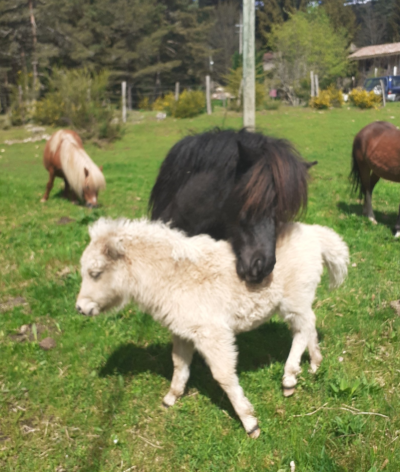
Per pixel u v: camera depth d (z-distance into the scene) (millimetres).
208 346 3480
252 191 3605
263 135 4258
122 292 3713
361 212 9453
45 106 25188
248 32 9992
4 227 8516
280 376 4156
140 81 45219
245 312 3641
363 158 8984
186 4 51625
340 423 3508
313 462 3229
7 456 3436
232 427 3664
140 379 4211
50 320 5172
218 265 3602
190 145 4383
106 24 41969
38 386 4070
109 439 3572
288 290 3758
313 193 11125
